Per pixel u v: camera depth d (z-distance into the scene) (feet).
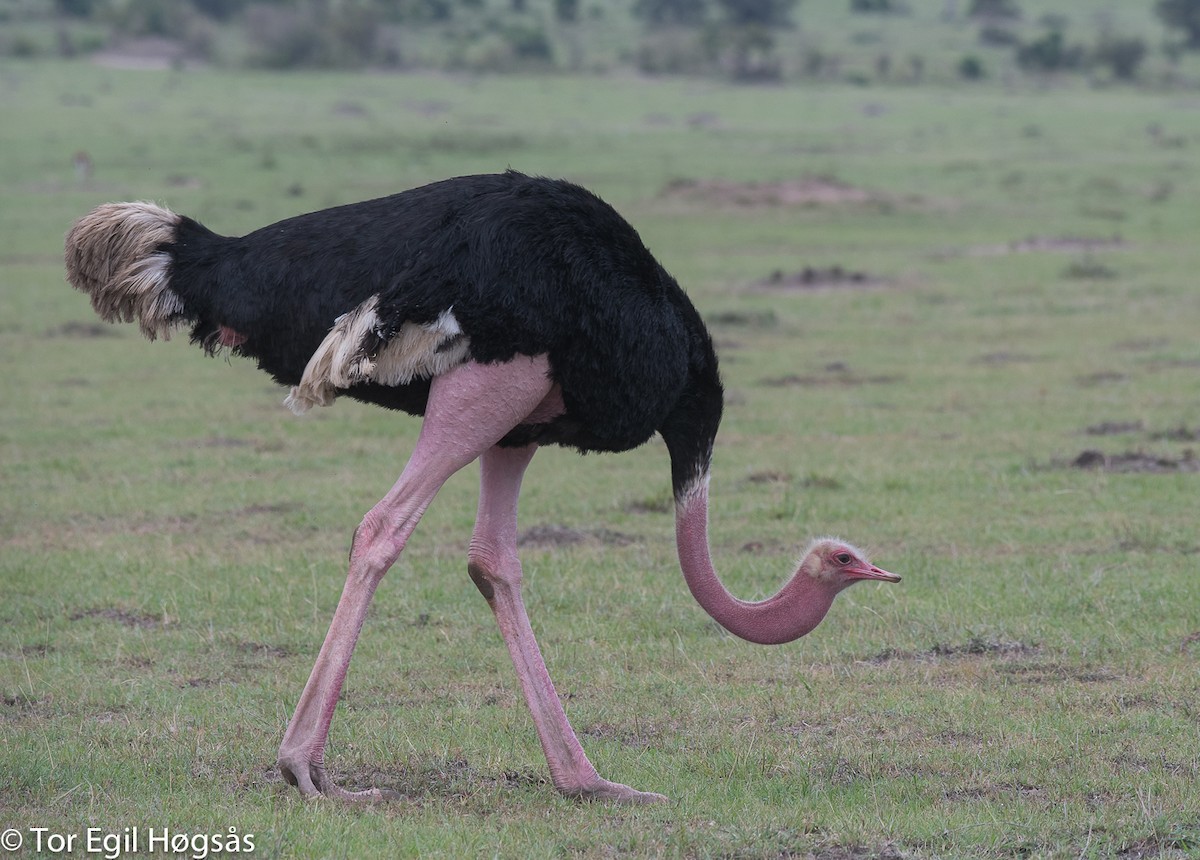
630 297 70.03
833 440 167.12
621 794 70.49
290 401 69.31
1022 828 66.44
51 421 178.60
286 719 82.02
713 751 78.18
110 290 71.20
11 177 463.01
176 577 112.16
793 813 68.08
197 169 495.82
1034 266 316.19
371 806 68.03
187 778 72.13
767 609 73.00
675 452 74.38
